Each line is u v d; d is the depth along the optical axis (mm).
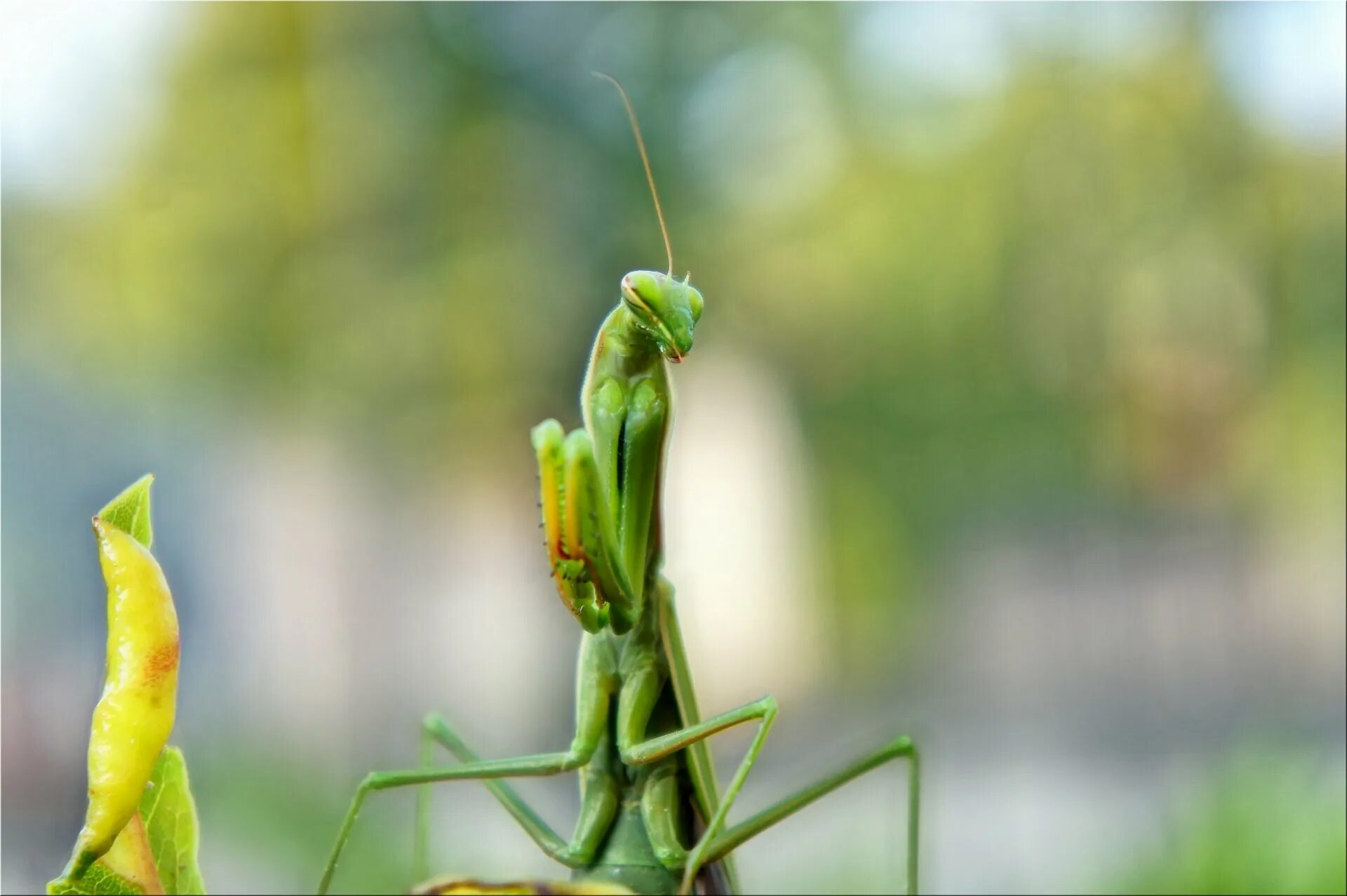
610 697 312
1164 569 1489
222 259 1170
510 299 1099
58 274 1194
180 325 1190
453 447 1174
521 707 1205
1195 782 542
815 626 1604
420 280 1119
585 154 1101
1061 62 1575
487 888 271
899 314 1614
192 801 276
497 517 1218
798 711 1499
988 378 1611
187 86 1169
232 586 1207
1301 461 1445
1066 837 750
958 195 1603
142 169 1181
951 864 726
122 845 274
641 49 1138
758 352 1584
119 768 265
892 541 1654
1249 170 1465
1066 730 1212
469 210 1102
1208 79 1489
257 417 1215
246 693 1174
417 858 328
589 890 272
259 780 792
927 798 968
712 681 1552
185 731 993
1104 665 1399
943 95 1606
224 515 1207
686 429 1580
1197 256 1486
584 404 312
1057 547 1575
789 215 1498
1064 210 1559
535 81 1102
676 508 1574
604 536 295
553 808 941
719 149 1276
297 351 1166
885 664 1580
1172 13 1514
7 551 937
